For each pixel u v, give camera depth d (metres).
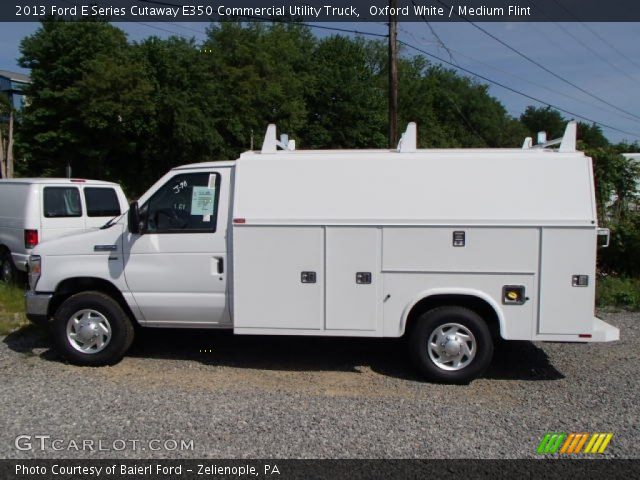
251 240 5.86
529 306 5.59
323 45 42.84
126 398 5.34
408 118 49.19
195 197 6.11
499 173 5.63
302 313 5.86
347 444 4.42
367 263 5.75
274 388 5.66
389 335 5.77
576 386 5.78
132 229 6.00
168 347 7.05
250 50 34.47
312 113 41.06
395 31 17.56
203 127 32.28
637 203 10.84
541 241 5.54
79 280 6.39
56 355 6.67
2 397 5.34
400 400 5.35
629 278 10.16
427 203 5.66
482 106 62.88
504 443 4.46
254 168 5.89
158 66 32.94
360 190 5.75
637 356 6.78
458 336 5.72
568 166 5.57
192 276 6.08
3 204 10.09
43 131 33.94
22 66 34.38
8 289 9.54
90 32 33.97
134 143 33.62
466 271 5.63
